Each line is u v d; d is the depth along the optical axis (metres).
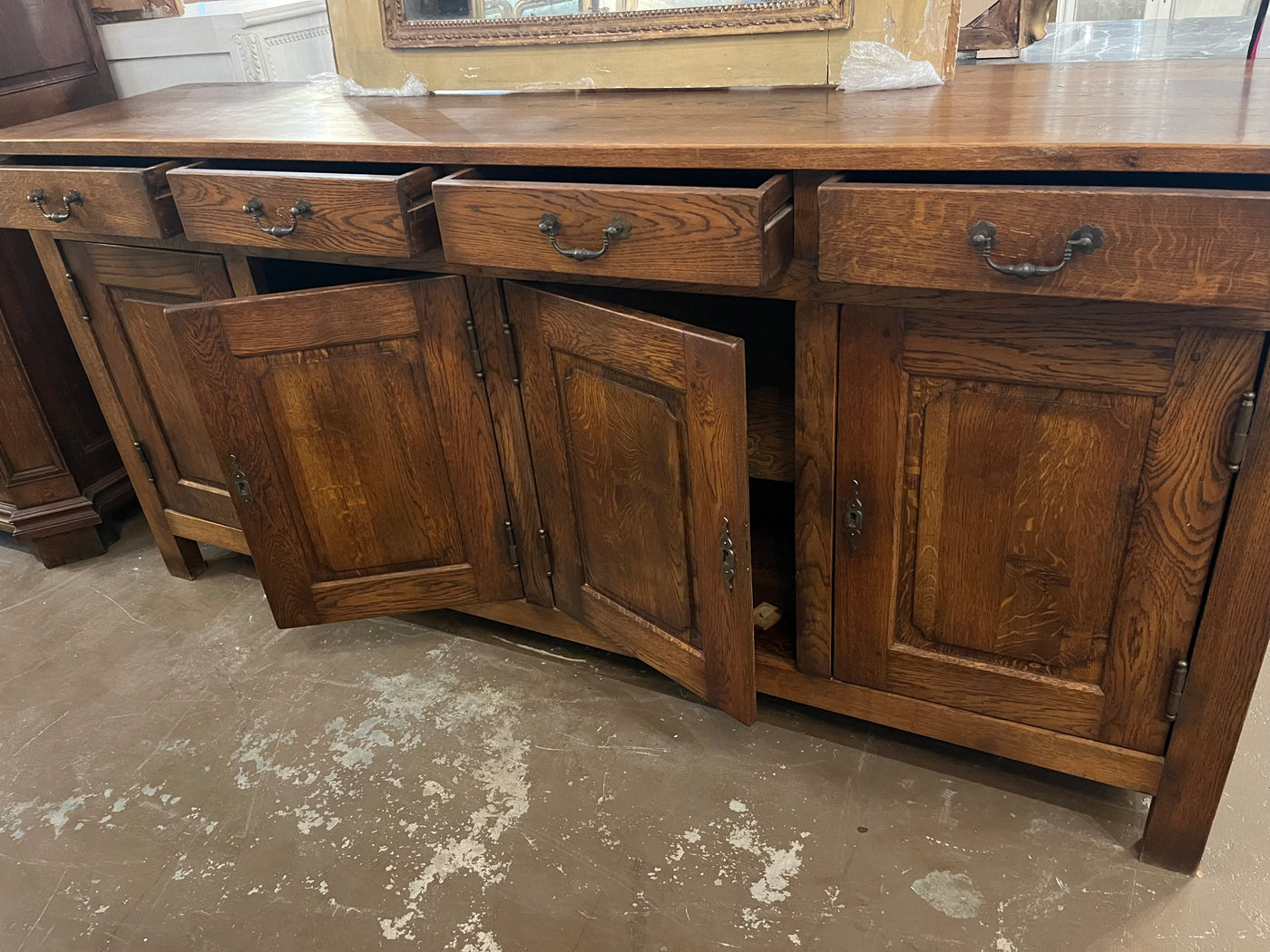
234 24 2.11
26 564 2.11
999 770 1.40
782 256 1.08
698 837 1.33
